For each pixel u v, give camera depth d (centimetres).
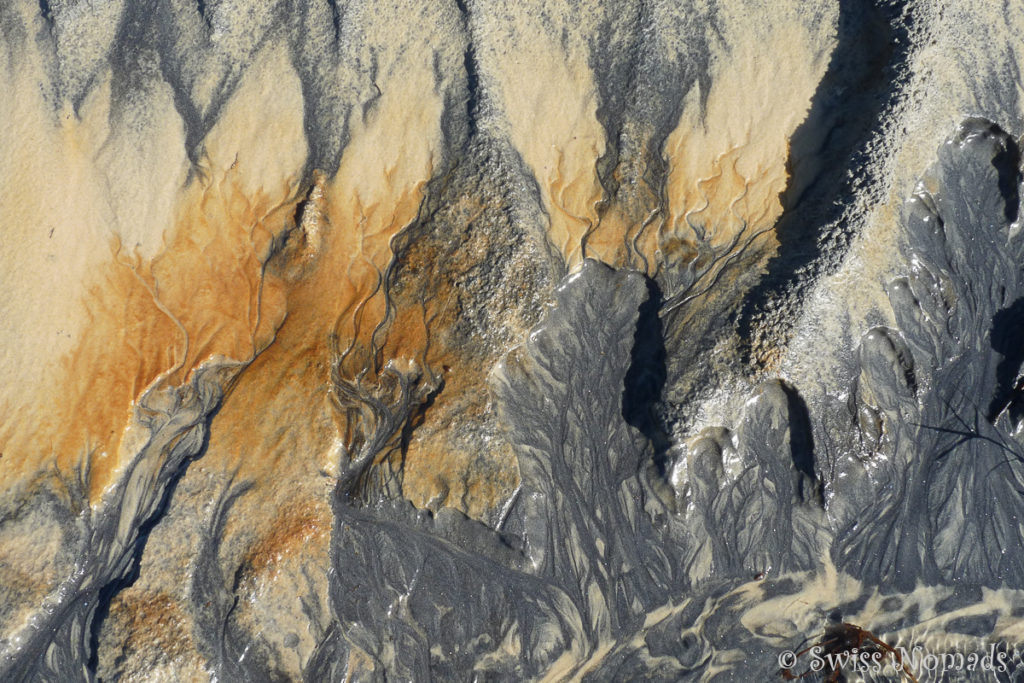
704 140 491
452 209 486
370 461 463
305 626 437
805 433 461
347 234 491
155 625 430
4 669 434
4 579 445
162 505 455
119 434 470
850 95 483
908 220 475
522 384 472
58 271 486
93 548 455
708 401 454
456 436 462
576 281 489
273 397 471
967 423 488
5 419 469
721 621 466
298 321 482
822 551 469
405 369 476
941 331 483
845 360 463
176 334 483
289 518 448
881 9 482
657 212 490
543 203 491
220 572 439
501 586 455
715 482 464
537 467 465
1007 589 480
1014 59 492
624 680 459
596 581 462
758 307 457
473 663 448
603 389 479
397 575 449
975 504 482
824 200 473
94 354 479
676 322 474
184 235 491
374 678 440
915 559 473
